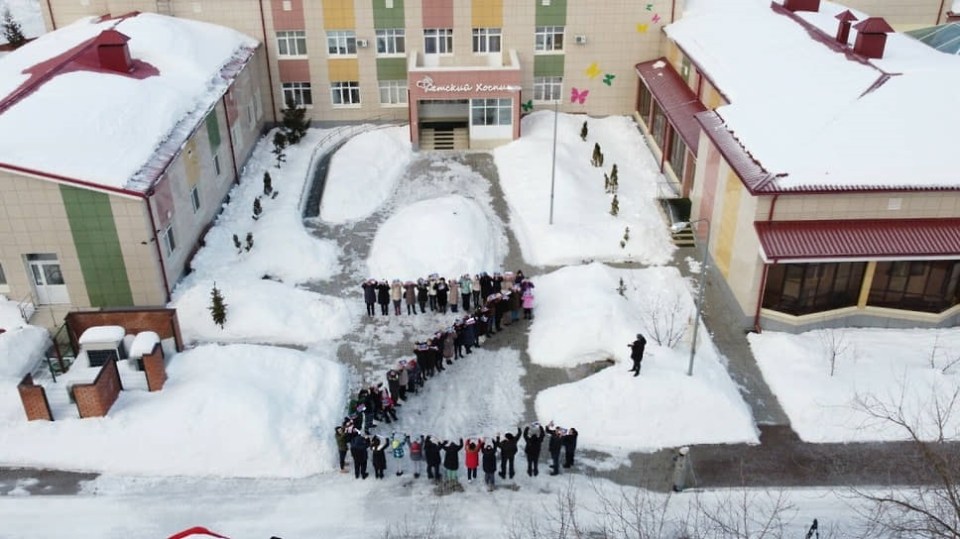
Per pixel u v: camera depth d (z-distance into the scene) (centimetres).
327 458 2250
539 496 2131
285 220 3394
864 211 2617
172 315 2569
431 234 3212
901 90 2823
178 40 3691
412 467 2239
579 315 2734
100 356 2511
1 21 5947
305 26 4166
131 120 2984
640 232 3303
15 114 2855
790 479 2181
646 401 2378
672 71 4072
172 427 2247
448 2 4138
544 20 4203
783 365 2589
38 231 2722
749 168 2689
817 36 3453
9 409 2320
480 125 4128
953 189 2552
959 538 1570
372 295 2847
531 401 2475
